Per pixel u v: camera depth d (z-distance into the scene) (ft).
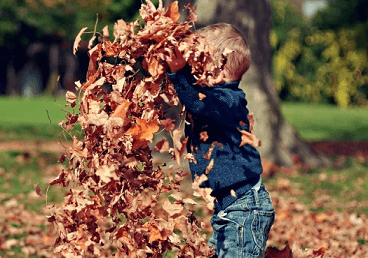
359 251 19.22
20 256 18.98
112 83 10.64
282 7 94.63
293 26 95.50
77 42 10.47
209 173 10.68
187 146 11.18
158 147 10.18
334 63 95.25
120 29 10.37
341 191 30.63
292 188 31.04
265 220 10.67
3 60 126.11
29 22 105.29
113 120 9.93
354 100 96.58
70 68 119.75
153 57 10.21
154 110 10.28
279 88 96.94
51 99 103.04
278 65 95.81
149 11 10.65
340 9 93.40
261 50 38.19
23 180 32.27
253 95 38.01
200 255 10.57
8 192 28.99
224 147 10.62
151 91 10.29
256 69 38.22
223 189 10.68
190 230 10.48
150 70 10.24
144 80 10.34
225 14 36.81
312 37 94.94
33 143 48.06
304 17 96.84
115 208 10.30
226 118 10.44
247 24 37.55
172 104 10.44
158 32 10.15
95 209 10.26
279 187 31.14
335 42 94.48
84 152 10.19
